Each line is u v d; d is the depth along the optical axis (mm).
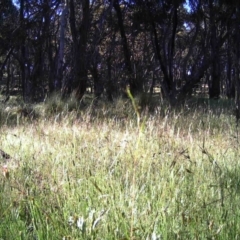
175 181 3027
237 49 14289
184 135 5352
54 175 3080
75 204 2541
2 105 9703
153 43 21047
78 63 16594
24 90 24828
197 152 4207
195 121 7129
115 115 7930
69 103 10398
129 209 2330
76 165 3426
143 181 2980
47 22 21609
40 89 22953
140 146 3730
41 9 22031
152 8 18109
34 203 2330
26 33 21719
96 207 2467
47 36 22406
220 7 18094
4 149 4586
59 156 3732
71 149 4172
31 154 4023
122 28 19531
